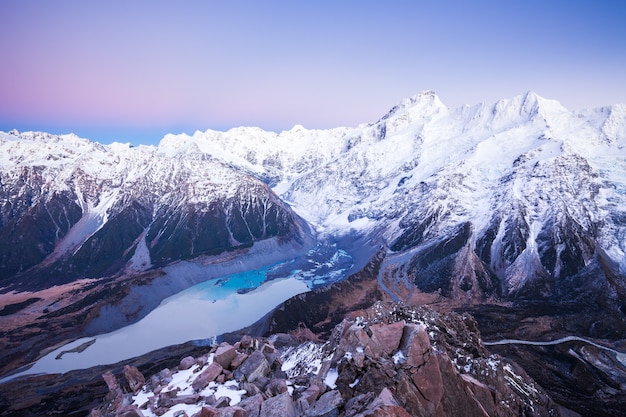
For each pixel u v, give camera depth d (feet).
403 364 101.86
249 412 87.15
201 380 108.88
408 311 183.93
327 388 98.43
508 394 140.46
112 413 102.89
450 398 103.45
